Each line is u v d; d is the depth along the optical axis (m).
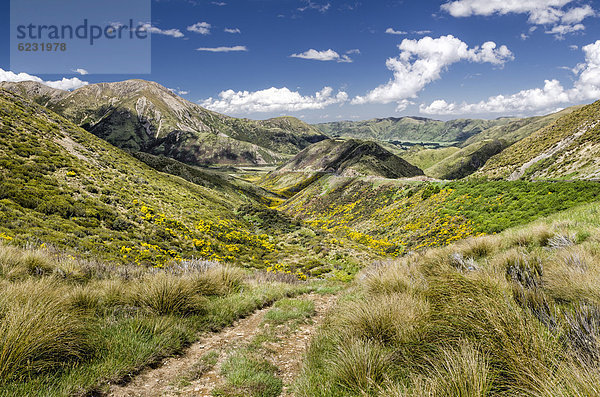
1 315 3.34
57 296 4.32
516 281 4.08
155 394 3.12
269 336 5.13
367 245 45.56
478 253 8.38
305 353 4.14
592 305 3.10
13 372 2.71
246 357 4.11
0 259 6.50
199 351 4.35
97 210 23.28
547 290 4.04
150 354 3.72
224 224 39.06
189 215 35.44
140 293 5.54
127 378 3.30
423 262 7.77
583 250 5.42
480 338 2.78
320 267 28.08
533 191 35.81
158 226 26.61
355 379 2.91
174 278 6.02
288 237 41.91
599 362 2.00
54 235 16.05
